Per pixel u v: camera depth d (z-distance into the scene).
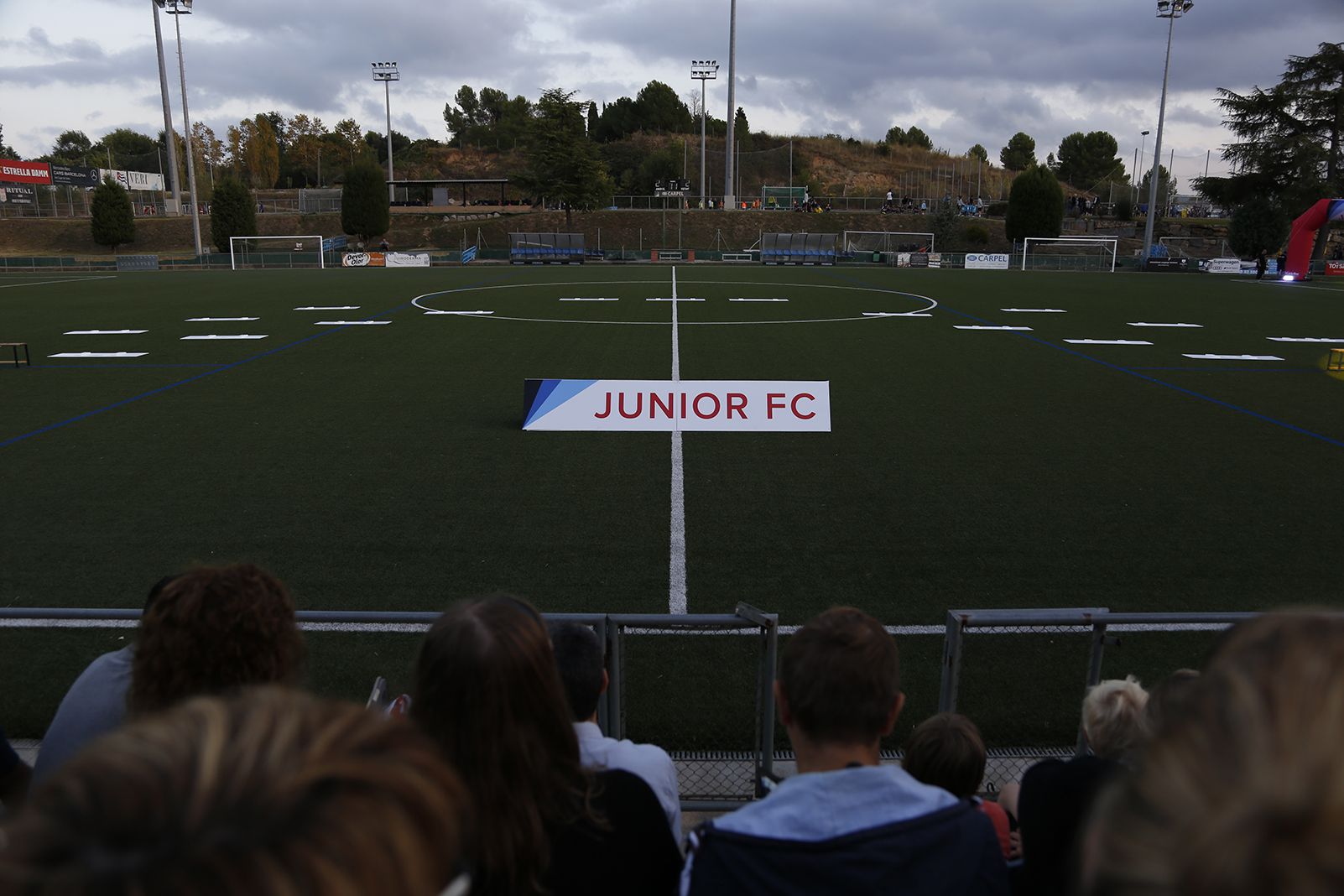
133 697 2.31
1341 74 58.78
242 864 0.55
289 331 21.94
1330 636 0.69
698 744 5.12
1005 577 7.41
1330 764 0.56
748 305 28.42
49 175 76.94
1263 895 0.55
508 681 1.96
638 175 101.88
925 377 16.27
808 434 11.96
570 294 32.38
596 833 2.15
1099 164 142.12
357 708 0.79
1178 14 50.75
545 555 7.85
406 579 7.38
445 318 24.56
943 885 1.68
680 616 4.50
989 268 55.59
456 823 0.73
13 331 22.03
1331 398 14.70
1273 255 53.22
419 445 11.41
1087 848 0.73
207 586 2.33
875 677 2.14
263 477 10.06
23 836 0.58
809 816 1.77
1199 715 0.68
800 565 7.63
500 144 133.38
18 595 7.04
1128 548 8.05
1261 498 9.45
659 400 12.25
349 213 63.00
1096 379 16.19
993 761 4.86
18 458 10.76
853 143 136.75
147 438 11.72
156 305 28.55
